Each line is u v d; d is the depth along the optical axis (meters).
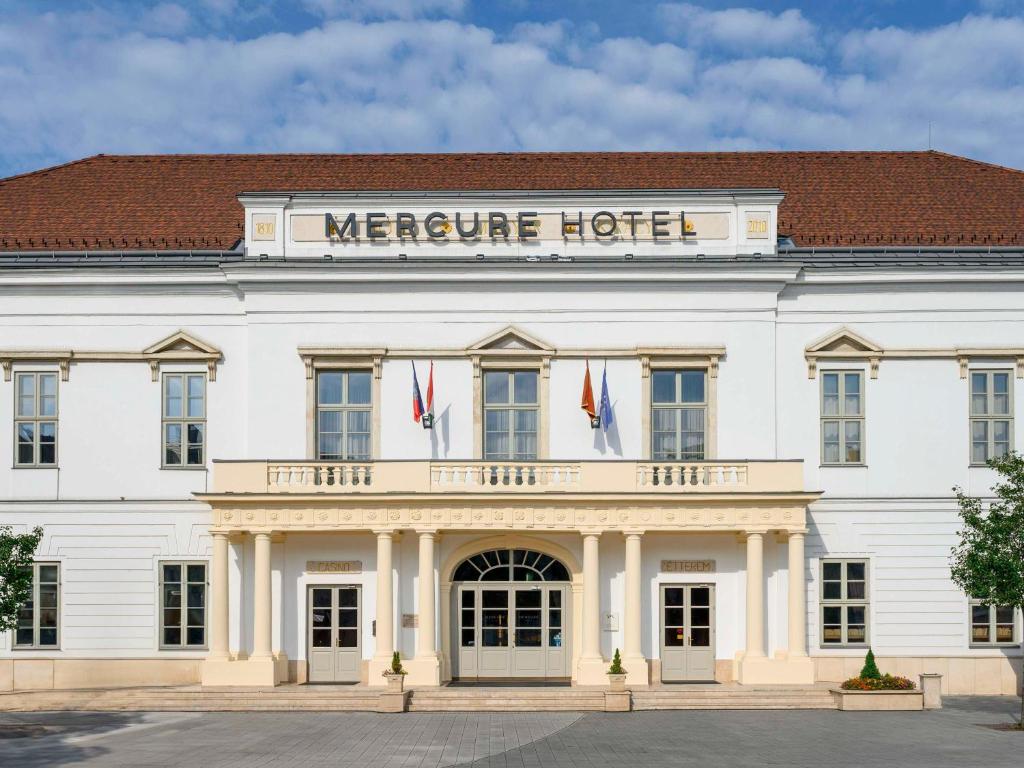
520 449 36.78
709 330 36.81
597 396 36.72
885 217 40.41
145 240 39.03
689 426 36.84
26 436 37.00
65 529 36.56
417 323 36.88
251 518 34.44
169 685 35.62
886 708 31.81
